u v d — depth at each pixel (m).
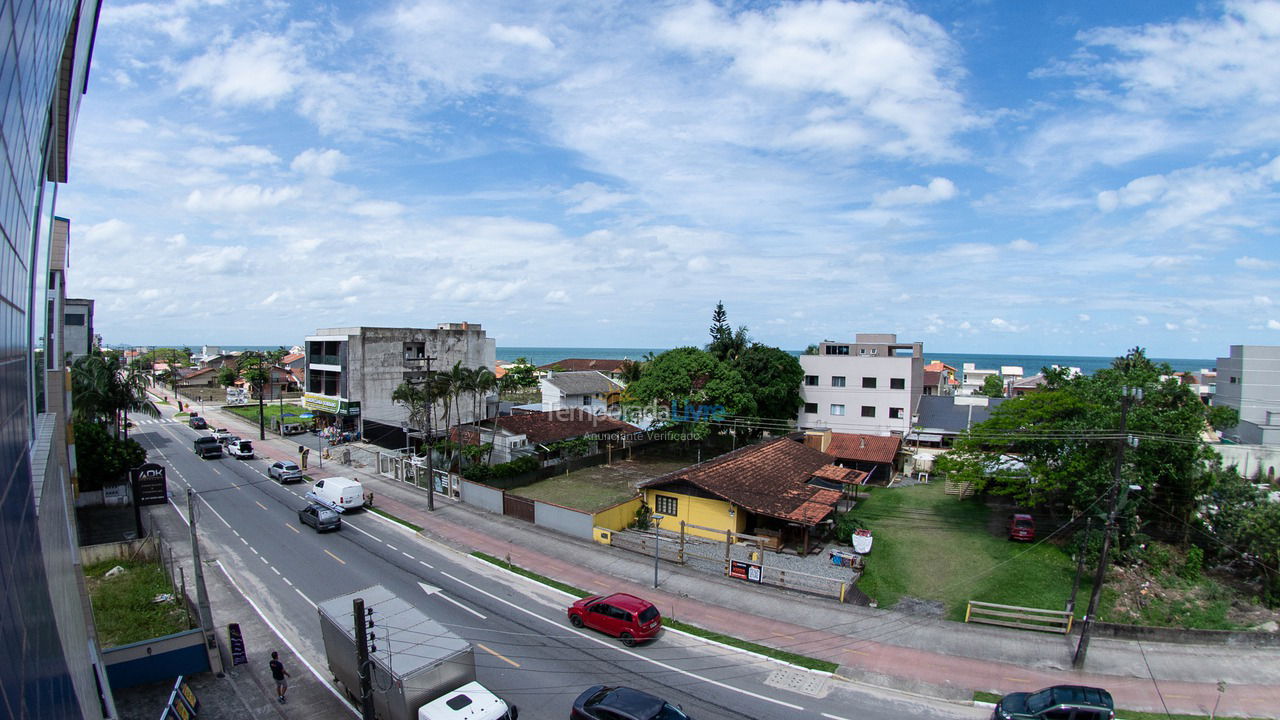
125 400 46.25
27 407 10.39
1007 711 18.84
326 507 37.56
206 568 30.31
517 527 37.53
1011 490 37.28
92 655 18.64
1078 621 26.09
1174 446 32.62
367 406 62.41
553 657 22.69
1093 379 42.38
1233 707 20.16
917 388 65.00
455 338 69.88
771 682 21.36
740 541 35.97
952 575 31.84
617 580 29.92
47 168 16.56
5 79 6.30
